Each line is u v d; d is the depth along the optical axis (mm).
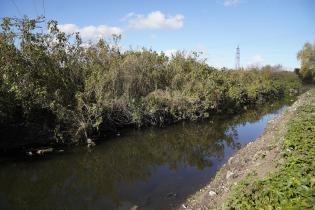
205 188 12172
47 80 20609
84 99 21656
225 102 35250
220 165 15898
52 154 18859
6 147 19062
